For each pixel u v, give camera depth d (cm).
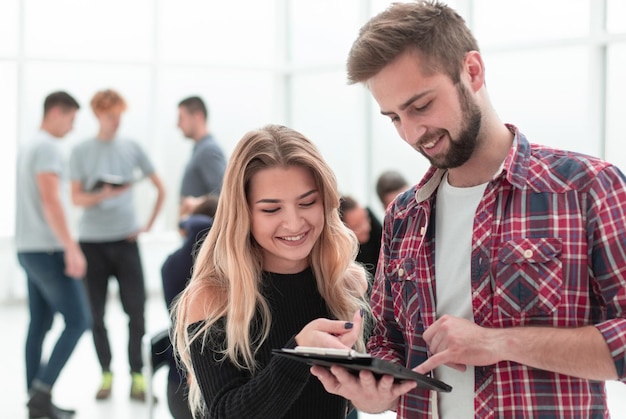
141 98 821
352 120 752
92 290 495
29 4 780
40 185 453
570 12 541
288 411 177
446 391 152
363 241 371
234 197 176
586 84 538
